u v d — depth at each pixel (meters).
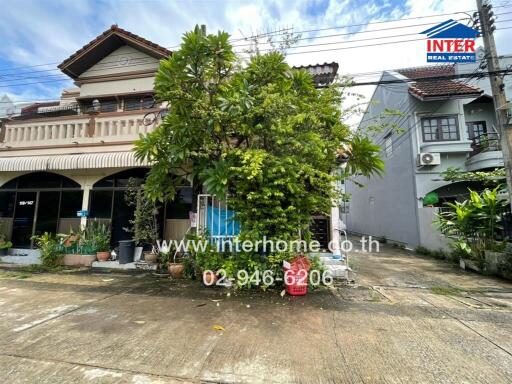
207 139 6.51
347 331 4.00
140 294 5.81
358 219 23.14
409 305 5.17
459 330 4.05
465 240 8.88
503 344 3.62
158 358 3.22
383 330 4.04
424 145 12.80
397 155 14.88
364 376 2.89
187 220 8.95
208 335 3.83
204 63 6.06
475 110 13.98
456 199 12.88
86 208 9.54
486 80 13.55
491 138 12.22
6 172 10.19
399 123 14.34
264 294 5.81
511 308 5.03
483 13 7.69
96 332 3.91
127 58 10.93
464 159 12.70
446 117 12.92
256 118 5.99
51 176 10.04
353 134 6.85
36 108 14.47
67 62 10.50
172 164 6.62
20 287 6.36
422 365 3.11
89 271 8.08
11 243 9.55
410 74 14.91
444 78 7.25
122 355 3.28
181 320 4.38
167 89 6.18
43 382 2.76
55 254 8.68
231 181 6.13
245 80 6.00
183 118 6.39
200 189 7.82
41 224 9.86
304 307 5.04
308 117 6.01
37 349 3.42
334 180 6.05
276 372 2.96
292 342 3.64
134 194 8.83
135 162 8.31
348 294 5.86
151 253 8.42
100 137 9.31
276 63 6.42
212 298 5.55
